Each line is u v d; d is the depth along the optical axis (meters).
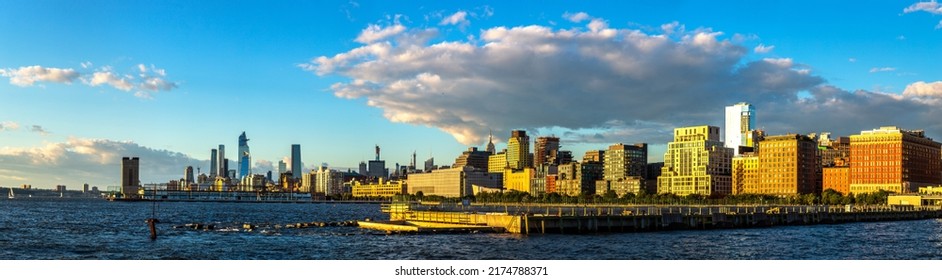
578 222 149.62
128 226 184.62
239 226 177.00
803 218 197.38
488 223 156.75
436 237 136.75
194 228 167.50
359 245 123.31
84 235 149.62
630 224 156.25
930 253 122.50
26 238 142.25
